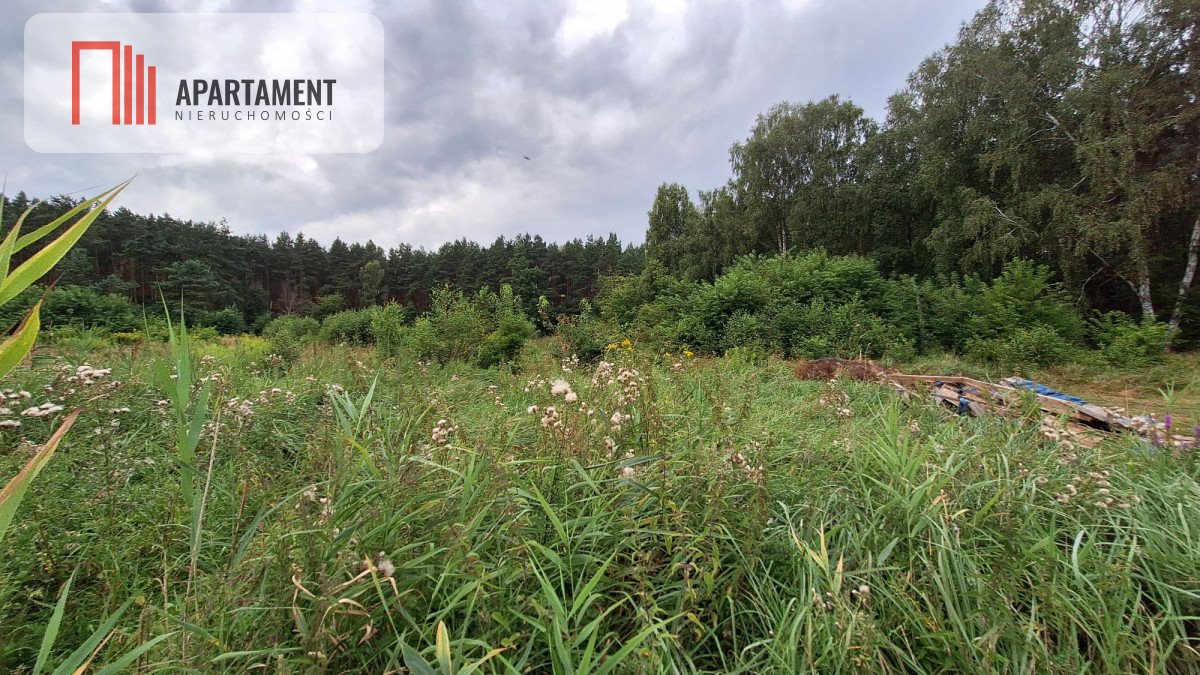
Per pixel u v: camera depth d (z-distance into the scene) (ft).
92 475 7.23
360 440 6.64
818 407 13.38
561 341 34.12
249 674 4.25
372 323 34.04
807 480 7.84
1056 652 5.12
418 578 4.52
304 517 4.96
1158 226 43.75
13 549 5.60
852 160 76.33
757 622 5.50
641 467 7.02
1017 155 45.47
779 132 81.56
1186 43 40.47
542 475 6.91
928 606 5.26
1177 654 5.20
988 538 6.27
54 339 17.88
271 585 4.63
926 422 11.41
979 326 38.27
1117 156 41.14
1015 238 44.57
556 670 3.96
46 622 5.31
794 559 5.95
